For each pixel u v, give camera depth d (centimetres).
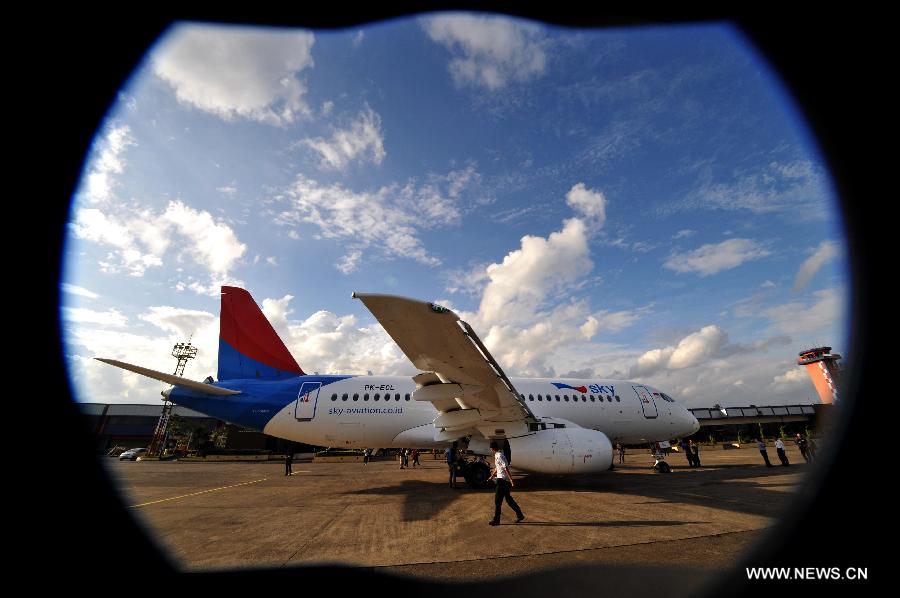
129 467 2511
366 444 1343
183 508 916
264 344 1482
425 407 1323
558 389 1508
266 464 2959
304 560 518
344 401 1328
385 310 739
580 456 1120
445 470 2206
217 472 2078
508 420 1112
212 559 523
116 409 6425
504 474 721
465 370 922
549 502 921
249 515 827
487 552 542
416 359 884
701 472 1580
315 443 1371
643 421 1577
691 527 658
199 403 1338
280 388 1357
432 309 734
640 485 1201
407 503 959
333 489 1270
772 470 1619
